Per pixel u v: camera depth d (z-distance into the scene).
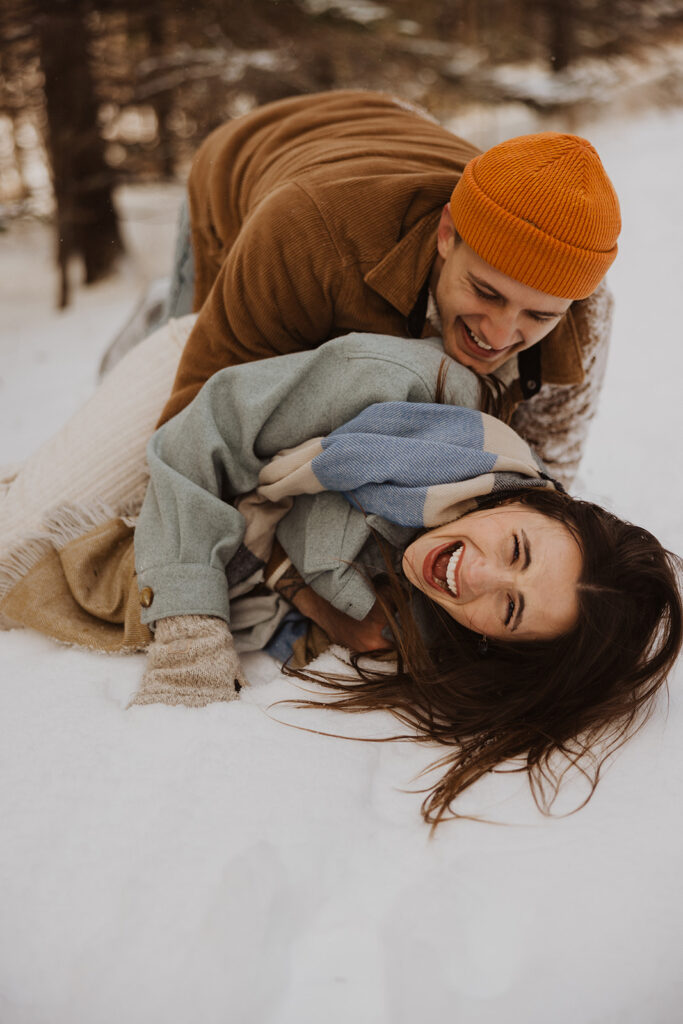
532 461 1.73
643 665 1.61
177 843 1.27
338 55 7.60
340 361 1.72
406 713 1.67
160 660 1.62
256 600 1.79
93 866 1.24
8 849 1.27
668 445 2.96
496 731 1.58
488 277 1.59
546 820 1.36
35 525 1.83
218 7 7.28
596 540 1.56
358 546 1.70
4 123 8.59
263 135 2.23
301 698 1.65
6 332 7.10
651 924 1.19
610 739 1.56
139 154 7.84
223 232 2.27
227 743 1.47
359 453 1.62
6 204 7.49
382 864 1.28
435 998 1.10
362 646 1.78
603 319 2.06
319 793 1.38
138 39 7.73
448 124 9.83
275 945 1.15
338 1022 1.08
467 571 1.55
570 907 1.20
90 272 8.41
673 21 11.57
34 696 1.59
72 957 1.14
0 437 4.12
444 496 1.59
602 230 1.53
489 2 10.02
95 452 1.90
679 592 1.62
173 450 1.72
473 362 1.79
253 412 1.68
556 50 11.30
